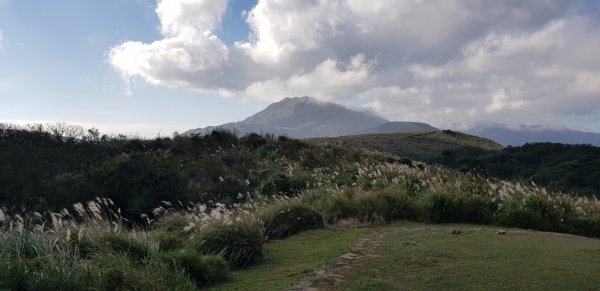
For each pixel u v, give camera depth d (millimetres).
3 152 18938
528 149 37500
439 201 10031
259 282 5477
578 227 9445
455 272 5391
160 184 14703
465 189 11562
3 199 13375
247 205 11227
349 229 8875
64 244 5809
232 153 23734
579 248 6750
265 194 14750
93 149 23500
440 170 14742
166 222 10648
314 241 7859
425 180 12422
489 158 36062
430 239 7445
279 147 26391
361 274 5406
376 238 7605
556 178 23938
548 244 7055
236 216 7848
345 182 14094
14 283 4703
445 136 77938
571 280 5027
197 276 5617
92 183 14602
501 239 7465
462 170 16578
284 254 7031
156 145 26438
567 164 26562
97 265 5176
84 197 13867
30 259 5266
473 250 6578
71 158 20734
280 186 15430
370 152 25609
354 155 23859
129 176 14703
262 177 18344
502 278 5125
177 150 24688
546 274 5270
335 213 9750
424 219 9805
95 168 15930
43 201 13375
